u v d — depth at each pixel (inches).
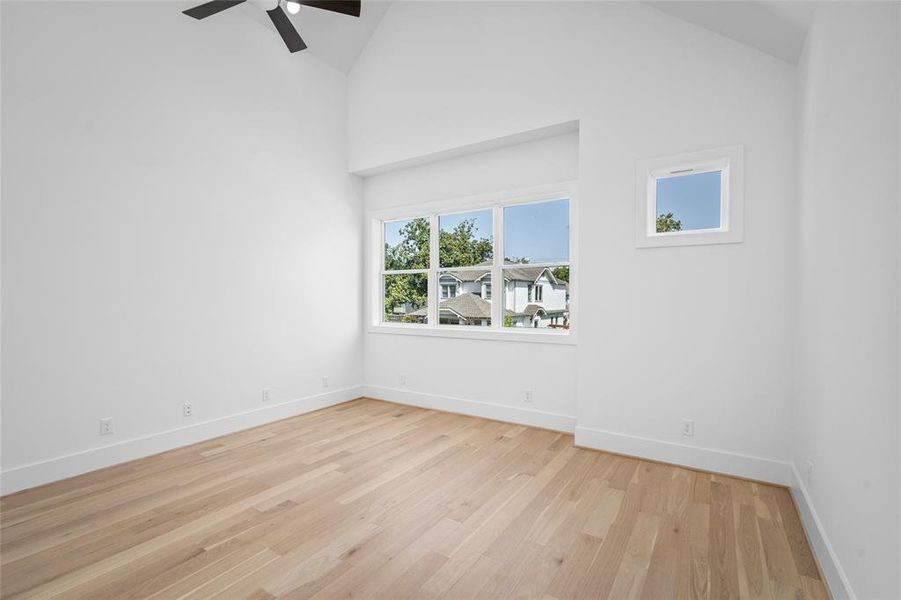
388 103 180.1
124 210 122.7
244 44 153.2
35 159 106.8
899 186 48.1
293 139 169.5
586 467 118.0
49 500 98.6
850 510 61.8
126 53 123.0
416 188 184.1
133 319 124.6
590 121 132.7
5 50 102.2
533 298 160.9
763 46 107.2
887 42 52.4
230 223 148.6
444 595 67.1
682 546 80.4
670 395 120.9
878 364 53.1
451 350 174.6
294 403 168.9
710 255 115.5
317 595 66.9
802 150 97.7
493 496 100.8
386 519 90.1
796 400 101.5
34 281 106.8
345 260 191.8
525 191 155.9
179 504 96.7
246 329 153.3
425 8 169.8
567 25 137.6
